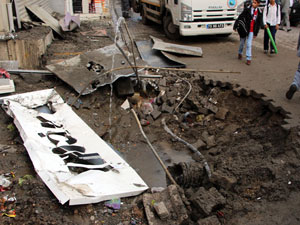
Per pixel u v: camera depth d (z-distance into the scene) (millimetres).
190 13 11398
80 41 11344
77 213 3955
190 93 7863
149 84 8211
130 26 15859
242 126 6684
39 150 4586
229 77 8344
